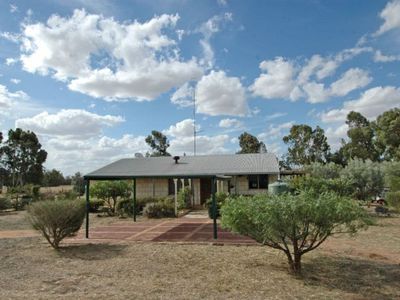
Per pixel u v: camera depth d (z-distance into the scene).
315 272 8.30
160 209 21.22
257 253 10.36
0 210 28.38
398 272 8.28
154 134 56.88
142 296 6.72
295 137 55.34
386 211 19.45
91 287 7.38
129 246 11.95
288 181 18.86
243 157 30.05
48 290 7.24
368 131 49.06
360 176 22.91
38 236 14.56
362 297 6.65
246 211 7.86
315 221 7.43
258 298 6.57
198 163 28.77
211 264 9.18
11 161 69.44
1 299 6.57
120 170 27.11
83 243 12.74
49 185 79.56
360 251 10.47
